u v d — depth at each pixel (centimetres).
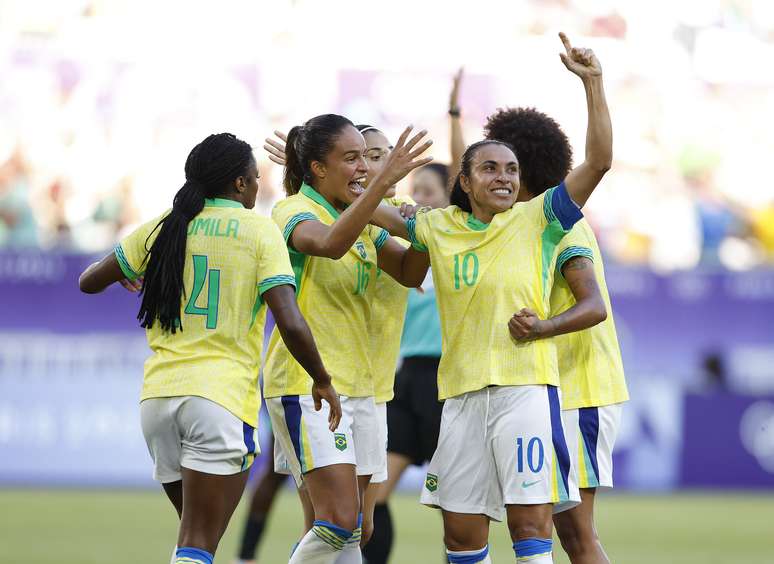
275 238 1650
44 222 5600
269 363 1862
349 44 6012
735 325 4978
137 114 5666
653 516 4162
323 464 1784
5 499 4362
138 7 5950
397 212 1844
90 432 4775
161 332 1658
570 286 1742
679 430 4928
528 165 1828
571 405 1808
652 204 5919
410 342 2481
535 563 1642
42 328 4781
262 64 5656
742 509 4403
